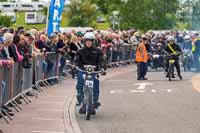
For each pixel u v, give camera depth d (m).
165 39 50.12
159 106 24.17
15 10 141.50
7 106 20.58
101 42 47.03
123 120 20.20
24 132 17.31
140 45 39.28
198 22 101.31
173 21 99.19
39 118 20.31
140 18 93.31
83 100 21.16
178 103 25.20
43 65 31.08
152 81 37.72
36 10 141.75
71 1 122.19
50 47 33.44
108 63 49.78
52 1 37.66
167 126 18.78
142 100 26.52
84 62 20.73
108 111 22.66
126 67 51.88
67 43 37.56
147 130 17.97
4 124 18.75
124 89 32.06
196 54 48.41
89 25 121.75
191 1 101.44
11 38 21.72
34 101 25.22
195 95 28.67
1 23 96.00
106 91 30.97
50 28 37.78
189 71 48.59
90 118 20.66
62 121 19.78
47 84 32.12
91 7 122.88
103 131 17.78
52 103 24.69
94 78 20.70
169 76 38.16
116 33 54.00
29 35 28.14
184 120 20.14
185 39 51.78
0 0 156.25
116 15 93.50
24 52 24.75
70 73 39.75
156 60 49.25
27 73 25.44
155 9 94.69
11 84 21.23
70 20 121.69
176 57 38.84
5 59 21.45
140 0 93.19
